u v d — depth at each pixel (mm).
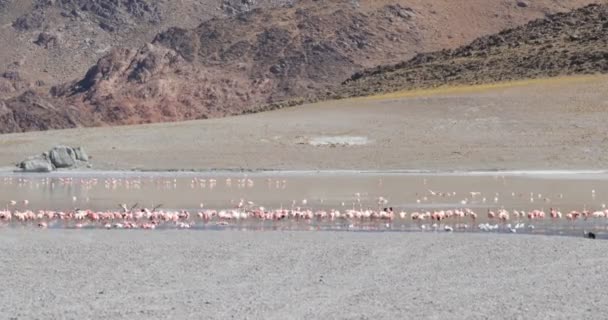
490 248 66125
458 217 91250
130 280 53500
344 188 134750
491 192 125625
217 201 114062
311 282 53062
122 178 161250
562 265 58719
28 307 46250
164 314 44844
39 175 169125
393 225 85000
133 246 67125
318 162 184375
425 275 55344
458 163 179625
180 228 82250
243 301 47812
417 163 180750
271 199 116562
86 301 47750
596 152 183250
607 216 90812
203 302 47594
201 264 58969
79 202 113562
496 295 49438
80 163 185375
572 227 83000
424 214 89938
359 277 54625
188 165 184250
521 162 178375
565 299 48344
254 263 59406
